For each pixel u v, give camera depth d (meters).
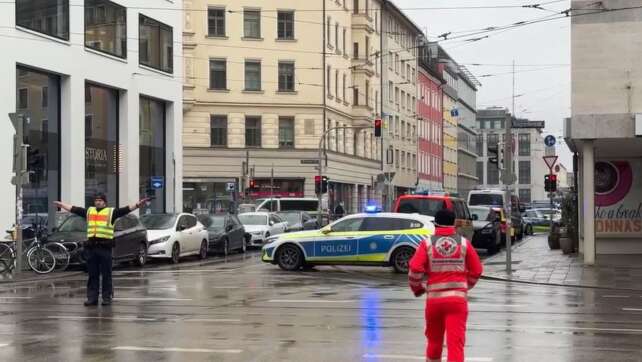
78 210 15.05
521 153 128.25
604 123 23.16
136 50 34.78
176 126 38.50
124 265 25.73
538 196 127.81
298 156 57.31
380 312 13.73
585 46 23.56
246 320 12.72
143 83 35.41
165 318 12.98
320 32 57.97
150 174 36.88
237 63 56.72
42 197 28.67
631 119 23.02
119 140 33.97
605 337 11.04
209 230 30.97
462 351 7.52
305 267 23.69
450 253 7.66
